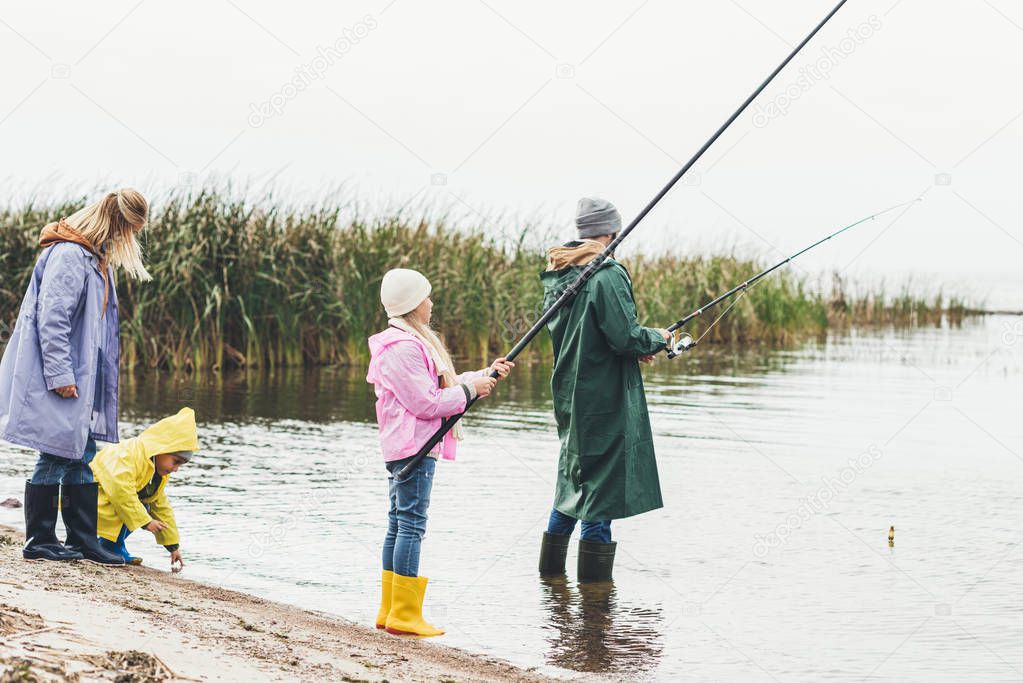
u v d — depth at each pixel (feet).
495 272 66.13
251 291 58.18
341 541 23.76
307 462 32.04
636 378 22.41
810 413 43.47
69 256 19.67
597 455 21.84
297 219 60.54
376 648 17.04
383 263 61.52
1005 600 20.30
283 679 13.91
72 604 15.97
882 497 28.53
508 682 15.98
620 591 20.99
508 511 26.86
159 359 56.03
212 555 22.49
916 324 109.09
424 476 18.74
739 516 26.61
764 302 83.20
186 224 57.06
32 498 19.89
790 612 19.69
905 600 20.35
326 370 58.13
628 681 16.47
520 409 44.37
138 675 12.66
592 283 21.97
